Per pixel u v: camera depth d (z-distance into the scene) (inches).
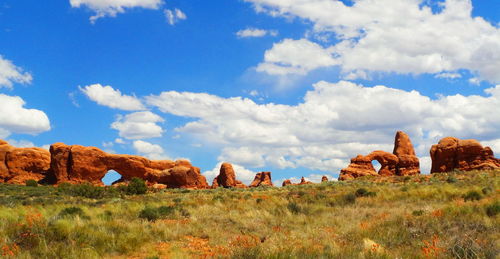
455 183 1393.9
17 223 467.8
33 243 396.2
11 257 340.5
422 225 479.8
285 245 403.5
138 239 455.8
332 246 386.9
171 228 551.2
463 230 429.7
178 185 3339.1
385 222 533.3
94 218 619.8
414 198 895.7
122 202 1102.4
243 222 624.1
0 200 1090.7
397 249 383.6
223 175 4065.0
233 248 395.9
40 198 1305.4
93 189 1567.4
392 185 1589.6
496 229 428.8
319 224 598.5
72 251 368.8
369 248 362.3
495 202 579.8
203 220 652.7
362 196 1071.0
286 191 1616.6
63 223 465.7
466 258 322.3
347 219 644.7
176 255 380.8
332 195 1165.7
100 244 420.2
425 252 341.1
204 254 393.7
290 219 659.4
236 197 1273.4
